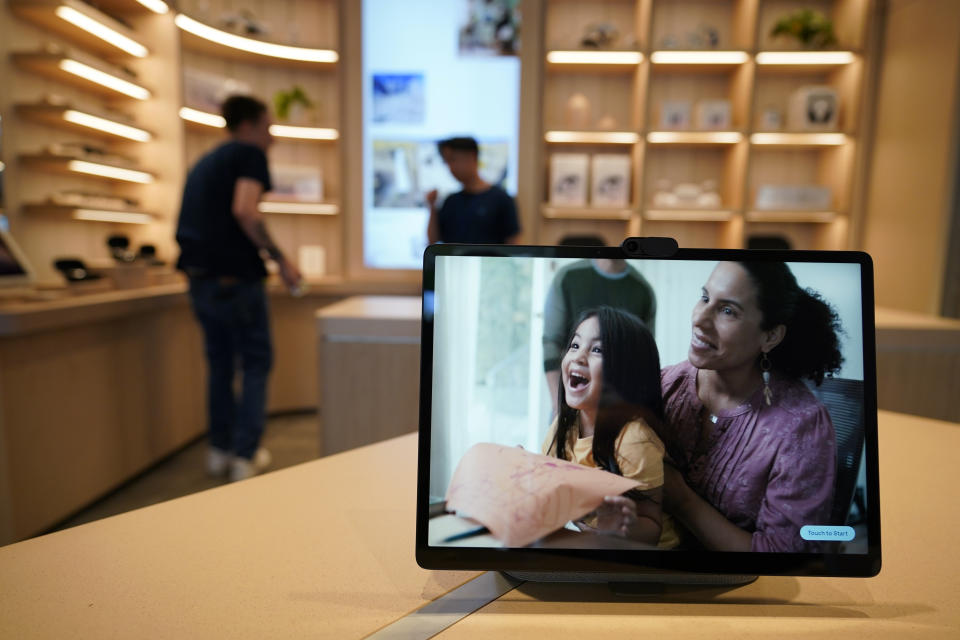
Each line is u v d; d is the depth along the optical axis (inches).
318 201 138.0
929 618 18.8
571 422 20.4
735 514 19.9
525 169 136.5
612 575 20.9
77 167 102.3
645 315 20.7
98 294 90.2
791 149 149.2
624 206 137.9
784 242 114.3
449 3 137.5
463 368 20.6
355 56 135.0
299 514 25.5
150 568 20.9
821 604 19.7
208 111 125.3
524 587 20.6
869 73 138.1
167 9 116.0
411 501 26.9
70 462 81.8
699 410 20.4
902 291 132.7
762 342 20.6
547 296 20.9
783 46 131.9
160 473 102.1
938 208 123.6
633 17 142.0
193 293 93.0
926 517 25.8
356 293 140.6
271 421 135.3
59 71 99.7
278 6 141.1
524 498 20.1
